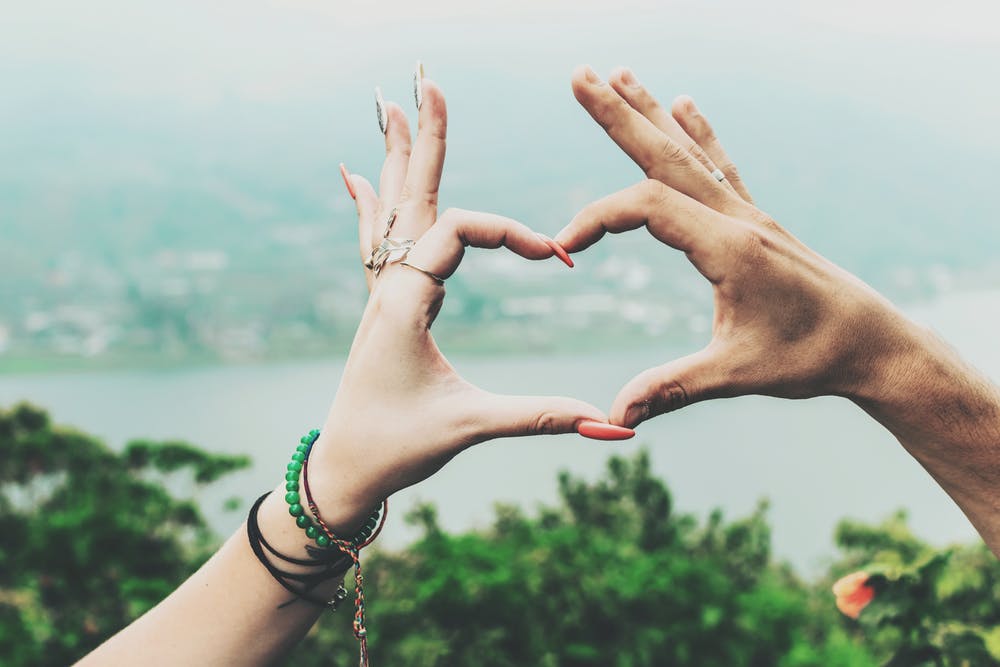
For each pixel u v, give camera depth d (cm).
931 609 195
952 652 191
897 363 85
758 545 494
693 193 91
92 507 451
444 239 90
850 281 86
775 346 85
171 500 476
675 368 86
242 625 88
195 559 441
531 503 517
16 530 444
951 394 85
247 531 90
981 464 86
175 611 88
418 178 97
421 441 85
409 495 400
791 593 454
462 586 344
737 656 350
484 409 86
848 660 360
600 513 512
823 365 85
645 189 88
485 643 334
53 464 502
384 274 93
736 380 85
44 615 389
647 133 91
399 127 107
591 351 4159
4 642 364
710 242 85
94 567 407
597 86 93
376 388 88
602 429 82
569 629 346
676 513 520
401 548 387
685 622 354
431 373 89
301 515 88
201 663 87
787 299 85
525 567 361
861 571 200
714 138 107
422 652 329
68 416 2623
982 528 89
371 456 87
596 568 372
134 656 86
